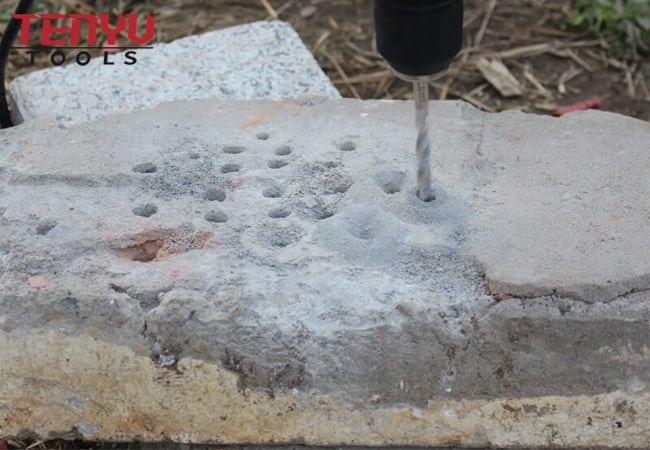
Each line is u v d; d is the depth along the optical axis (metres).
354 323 0.93
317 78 1.21
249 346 0.93
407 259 0.95
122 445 1.00
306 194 1.00
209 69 1.21
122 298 0.93
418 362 0.93
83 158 1.03
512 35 1.43
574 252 0.94
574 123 1.06
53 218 0.99
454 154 1.02
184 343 0.93
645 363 0.93
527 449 0.97
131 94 1.19
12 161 1.04
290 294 0.93
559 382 0.94
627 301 0.92
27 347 0.95
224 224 0.98
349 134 1.05
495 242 0.95
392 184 1.01
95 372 0.96
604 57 1.40
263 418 0.96
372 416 0.95
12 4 1.44
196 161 1.03
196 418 0.97
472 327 0.92
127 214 0.99
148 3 1.47
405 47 0.88
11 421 0.98
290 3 1.47
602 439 0.96
